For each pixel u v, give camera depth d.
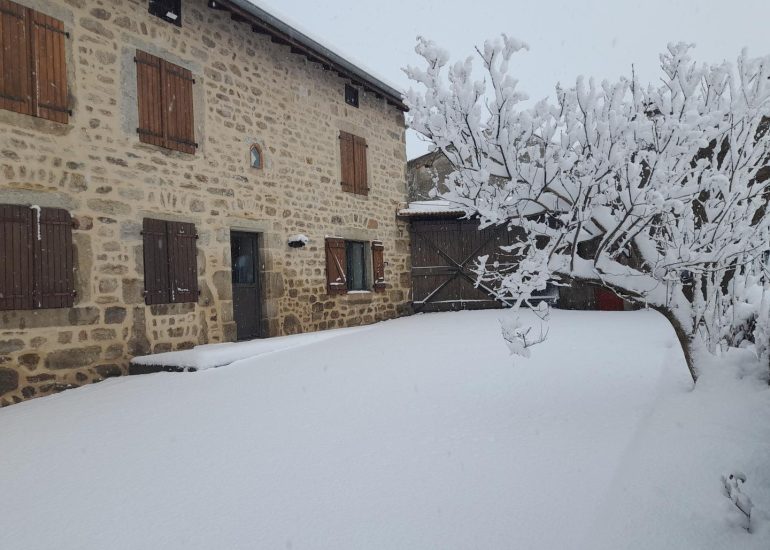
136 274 5.50
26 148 4.71
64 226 4.90
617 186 3.20
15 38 4.66
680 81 2.95
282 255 7.51
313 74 8.28
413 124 3.04
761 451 2.35
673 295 3.28
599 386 3.70
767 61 2.96
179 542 1.99
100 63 5.30
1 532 2.13
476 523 2.02
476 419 3.15
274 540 1.97
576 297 10.83
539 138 3.17
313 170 8.18
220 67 6.67
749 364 3.12
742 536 1.90
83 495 2.42
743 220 3.08
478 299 11.02
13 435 3.29
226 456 2.80
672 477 2.23
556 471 2.37
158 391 4.18
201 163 6.33
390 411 3.42
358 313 9.12
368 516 2.11
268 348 5.74
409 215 10.42
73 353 4.93
